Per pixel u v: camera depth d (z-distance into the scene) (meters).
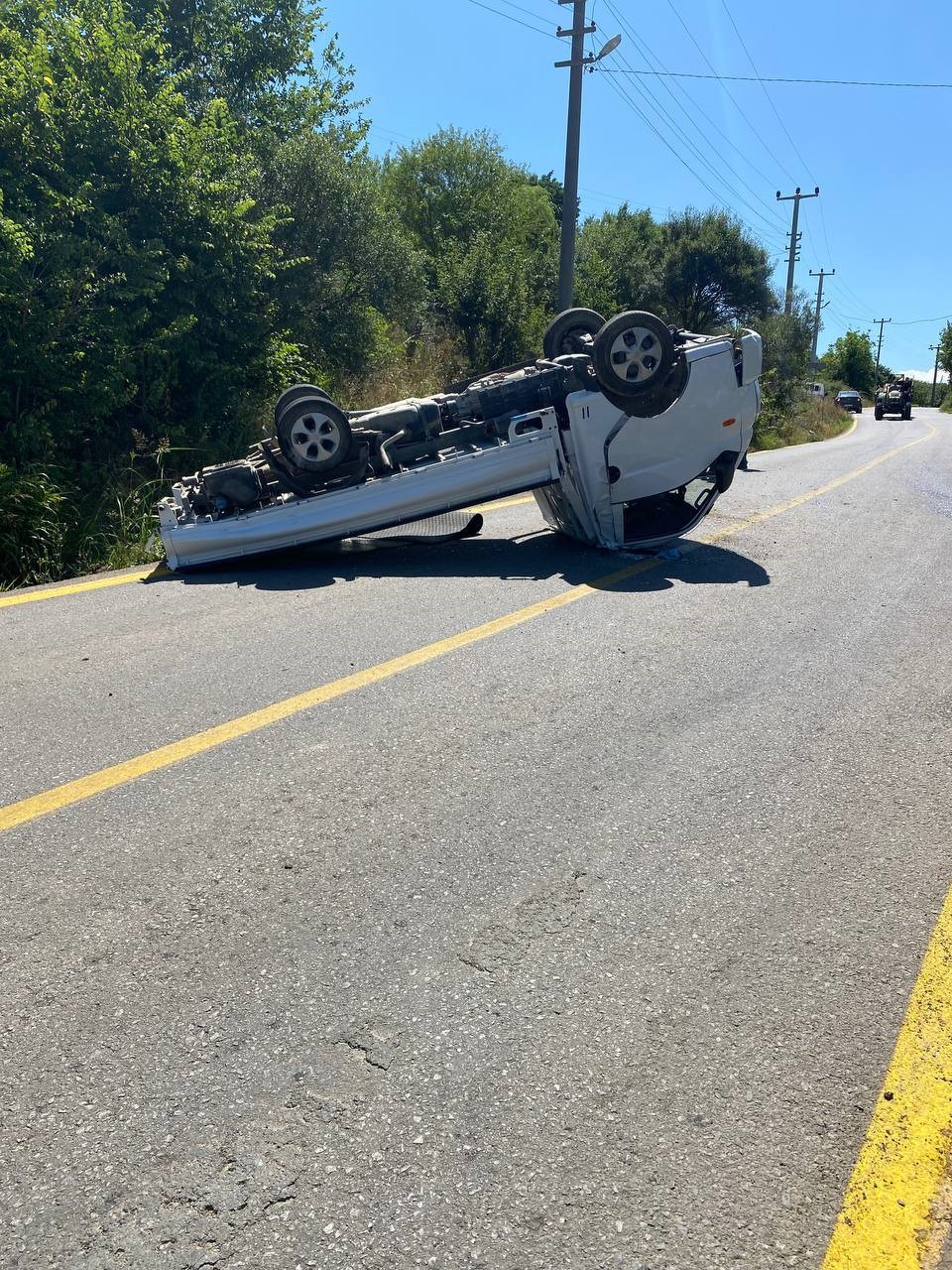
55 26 10.16
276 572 7.50
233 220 11.25
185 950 2.58
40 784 3.57
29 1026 2.28
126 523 8.79
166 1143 1.94
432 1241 1.72
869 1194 1.82
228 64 15.27
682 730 4.16
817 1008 2.37
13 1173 1.87
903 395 58.88
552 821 3.32
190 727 4.13
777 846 3.17
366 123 16.91
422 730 4.12
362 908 2.78
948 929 2.71
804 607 6.41
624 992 2.42
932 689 4.78
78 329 9.78
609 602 6.46
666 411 7.51
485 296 20.48
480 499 7.50
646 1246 1.71
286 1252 1.70
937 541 9.05
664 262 38.09
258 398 12.55
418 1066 2.16
